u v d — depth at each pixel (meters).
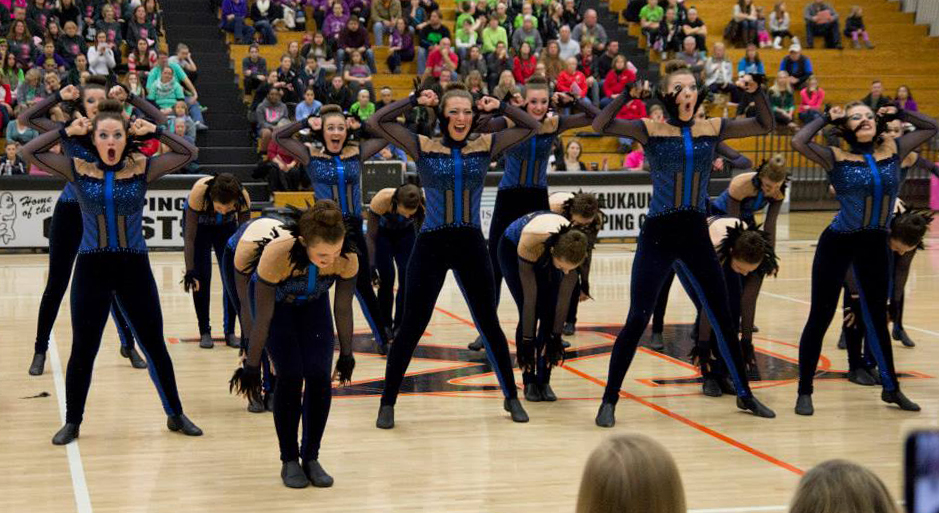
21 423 5.29
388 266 7.56
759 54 18.58
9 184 12.36
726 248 5.64
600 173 13.42
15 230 12.45
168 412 5.12
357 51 15.44
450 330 8.16
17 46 14.38
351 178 6.71
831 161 5.47
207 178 6.47
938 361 6.96
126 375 6.46
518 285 5.81
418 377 6.48
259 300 4.11
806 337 5.59
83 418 5.41
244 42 16.42
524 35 16.47
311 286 4.18
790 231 15.15
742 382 5.51
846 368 6.80
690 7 18.31
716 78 16.98
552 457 4.71
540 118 6.45
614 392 5.33
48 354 7.03
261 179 14.44
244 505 4.02
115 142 4.75
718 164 8.09
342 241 4.02
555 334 5.55
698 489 4.18
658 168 5.23
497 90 13.75
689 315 8.85
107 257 4.83
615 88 16.02
